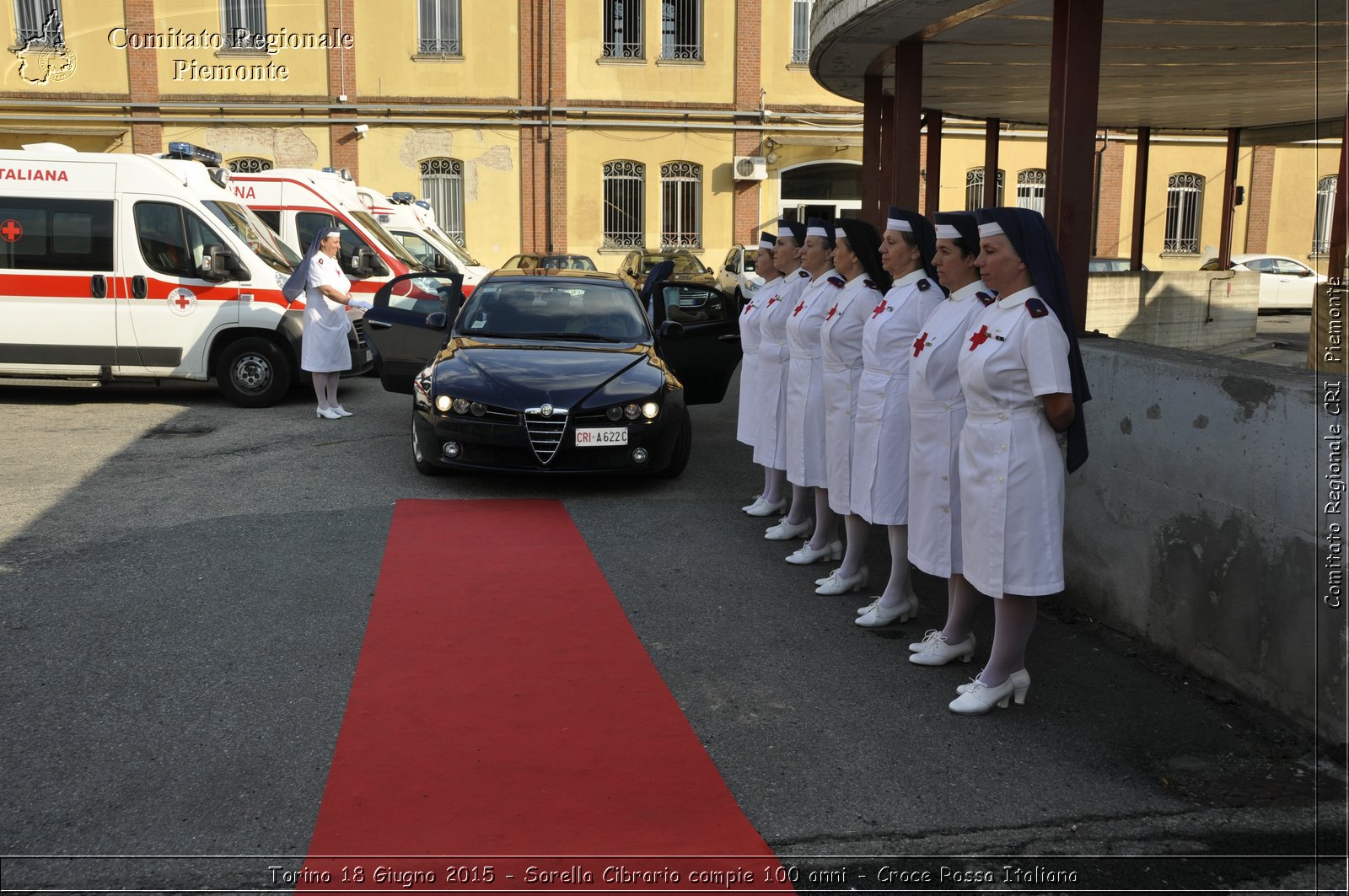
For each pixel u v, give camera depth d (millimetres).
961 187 26281
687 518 6980
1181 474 4520
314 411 10539
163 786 3510
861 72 9641
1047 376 3768
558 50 24859
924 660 4637
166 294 10555
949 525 4398
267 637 4781
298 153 24453
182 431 9469
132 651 4590
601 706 4176
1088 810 3479
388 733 3900
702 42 25438
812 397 5867
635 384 7535
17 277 10461
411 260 14688
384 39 24391
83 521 6523
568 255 20797
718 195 25984
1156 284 14203
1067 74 5699
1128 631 4930
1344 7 6836
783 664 4637
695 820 3371
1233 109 12664
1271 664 4090
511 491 7551
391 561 5898
